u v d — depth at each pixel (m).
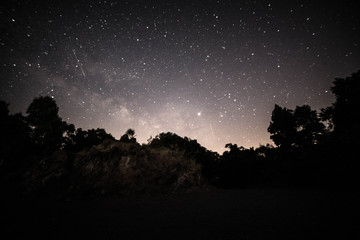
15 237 6.31
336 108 23.55
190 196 17.33
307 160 20.94
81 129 36.78
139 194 18.44
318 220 7.02
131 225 7.61
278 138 33.31
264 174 30.28
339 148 16.67
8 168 25.50
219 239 5.63
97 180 21.31
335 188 16.45
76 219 8.95
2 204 14.23
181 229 6.81
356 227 5.93
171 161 25.61
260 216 8.24
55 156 26.20
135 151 25.81
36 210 11.62
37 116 32.59
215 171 29.83
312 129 30.56
